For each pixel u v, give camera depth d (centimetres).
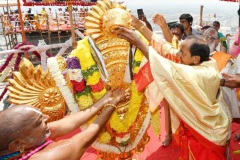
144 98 265
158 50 256
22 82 231
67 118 203
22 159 144
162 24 305
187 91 218
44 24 1520
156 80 218
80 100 238
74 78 230
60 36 1506
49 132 174
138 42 215
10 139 142
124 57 241
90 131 178
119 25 209
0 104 452
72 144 161
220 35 566
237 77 249
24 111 149
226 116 243
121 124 250
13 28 1405
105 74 234
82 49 229
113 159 278
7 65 357
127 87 251
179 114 224
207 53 226
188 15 483
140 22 254
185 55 227
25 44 355
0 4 1259
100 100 219
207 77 219
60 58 234
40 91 234
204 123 223
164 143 355
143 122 271
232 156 328
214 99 234
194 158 245
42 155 148
